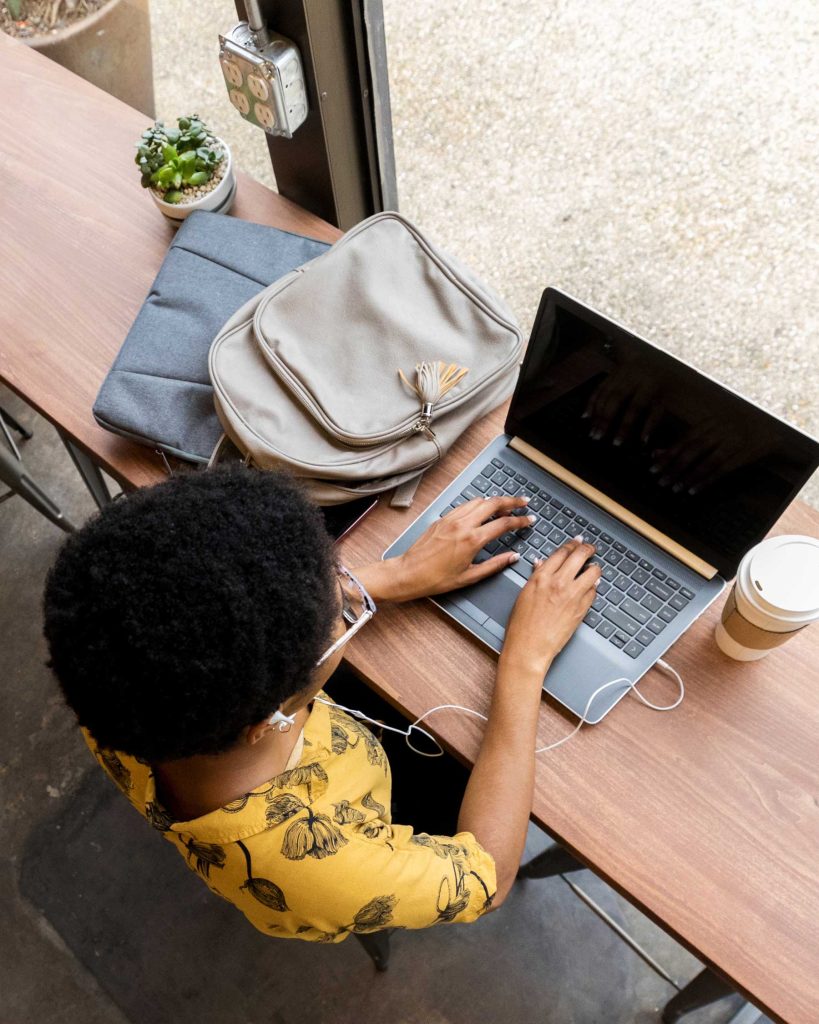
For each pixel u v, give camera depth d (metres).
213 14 1.52
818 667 0.96
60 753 1.73
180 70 1.67
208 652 0.53
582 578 0.96
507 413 1.13
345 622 0.97
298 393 1.03
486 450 1.09
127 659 0.53
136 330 1.15
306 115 1.25
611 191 1.39
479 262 1.54
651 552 1.01
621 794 0.90
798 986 0.80
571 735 0.93
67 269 1.26
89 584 0.54
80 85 1.42
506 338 1.08
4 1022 1.53
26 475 1.66
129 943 1.57
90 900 1.61
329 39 1.17
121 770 0.73
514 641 0.93
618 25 1.23
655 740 0.92
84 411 1.16
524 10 1.25
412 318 1.08
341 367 1.06
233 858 0.68
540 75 1.31
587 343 0.93
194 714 0.55
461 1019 1.49
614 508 1.03
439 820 1.03
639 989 1.49
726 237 1.33
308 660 0.59
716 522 0.95
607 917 1.42
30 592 1.88
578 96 1.32
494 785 0.85
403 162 1.48
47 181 1.33
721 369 1.37
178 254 1.20
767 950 0.82
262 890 0.70
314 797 0.74
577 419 1.00
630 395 0.93
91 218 1.30
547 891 1.57
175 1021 1.51
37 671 1.81
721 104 1.25
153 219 1.30
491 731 0.89
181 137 1.22
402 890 0.73
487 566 1.00
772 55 1.17
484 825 0.83
